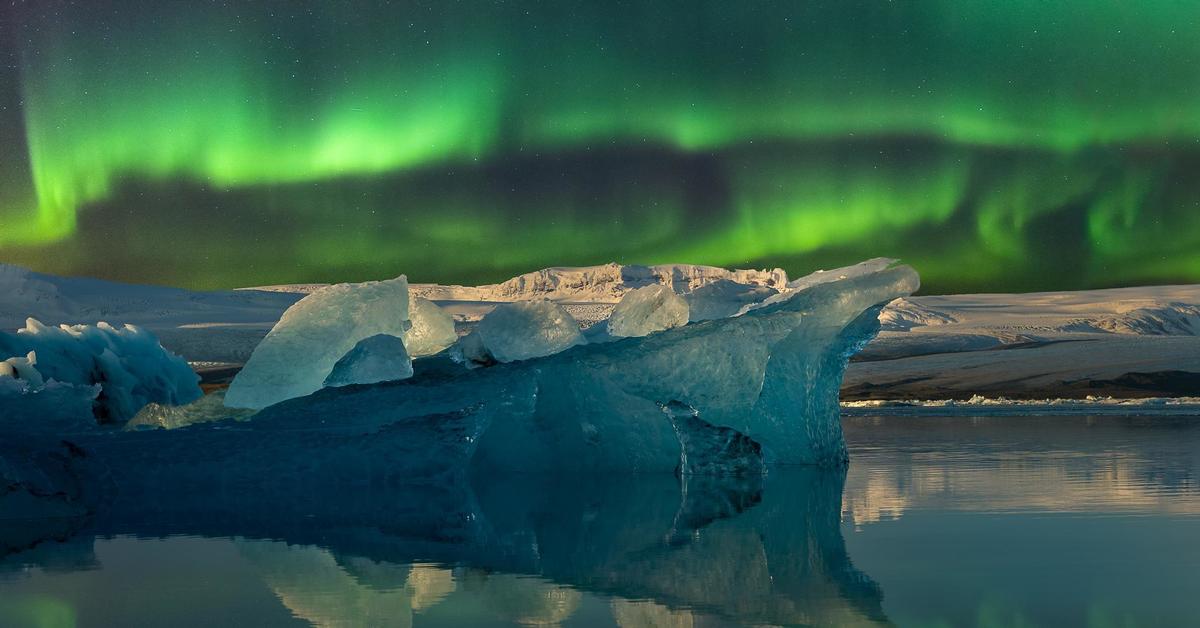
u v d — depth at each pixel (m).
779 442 10.84
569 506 8.13
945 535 6.05
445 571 5.32
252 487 9.95
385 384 10.71
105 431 10.15
